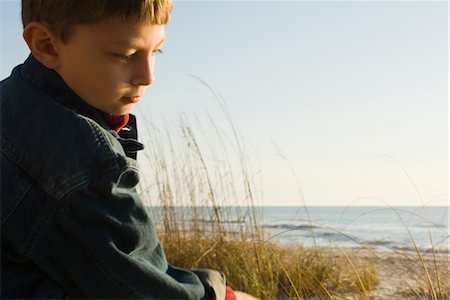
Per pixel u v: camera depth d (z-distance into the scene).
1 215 1.08
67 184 1.06
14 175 1.10
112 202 1.09
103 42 1.12
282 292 3.40
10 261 1.10
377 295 3.27
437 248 3.99
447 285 2.98
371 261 4.09
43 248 1.07
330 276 3.78
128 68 1.16
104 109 1.19
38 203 1.08
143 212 1.13
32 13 1.18
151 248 1.15
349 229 10.73
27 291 1.08
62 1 1.12
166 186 4.32
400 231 8.95
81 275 1.06
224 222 4.11
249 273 3.35
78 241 1.06
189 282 1.19
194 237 4.10
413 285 3.26
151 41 1.16
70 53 1.15
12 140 1.13
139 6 1.11
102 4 1.09
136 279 1.08
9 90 1.20
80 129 1.10
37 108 1.15
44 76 1.18
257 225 4.05
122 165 1.09
